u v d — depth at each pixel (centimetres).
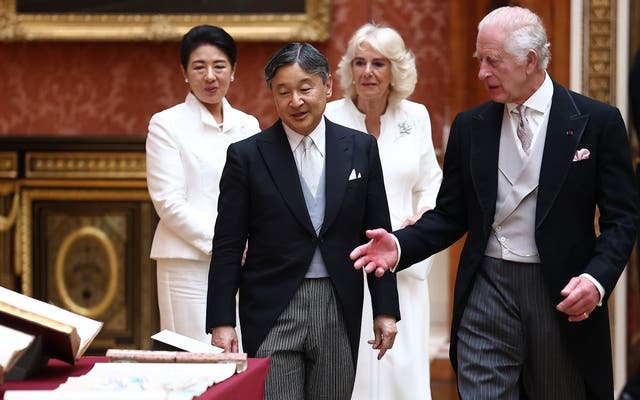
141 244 1387
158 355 611
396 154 960
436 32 1421
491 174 731
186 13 1419
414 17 1423
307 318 727
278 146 746
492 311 729
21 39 1432
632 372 1304
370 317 953
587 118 719
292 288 729
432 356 1367
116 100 1454
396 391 952
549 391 732
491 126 739
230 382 568
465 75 1359
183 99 1450
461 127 757
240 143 753
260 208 739
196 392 529
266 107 1434
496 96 722
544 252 714
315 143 748
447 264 1442
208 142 938
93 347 1391
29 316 588
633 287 1304
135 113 1453
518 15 717
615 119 720
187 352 621
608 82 1252
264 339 726
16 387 561
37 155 1392
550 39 1262
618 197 711
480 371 730
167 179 924
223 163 938
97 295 1393
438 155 1385
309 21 1403
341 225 739
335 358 733
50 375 596
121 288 1391
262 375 627
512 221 728
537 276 723
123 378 559
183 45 945
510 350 730
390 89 966
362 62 949
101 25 1425
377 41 941
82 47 1455
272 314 726
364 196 753
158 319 1389
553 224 716
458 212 764
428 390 969
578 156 715
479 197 732
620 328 1262
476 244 736
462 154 752
